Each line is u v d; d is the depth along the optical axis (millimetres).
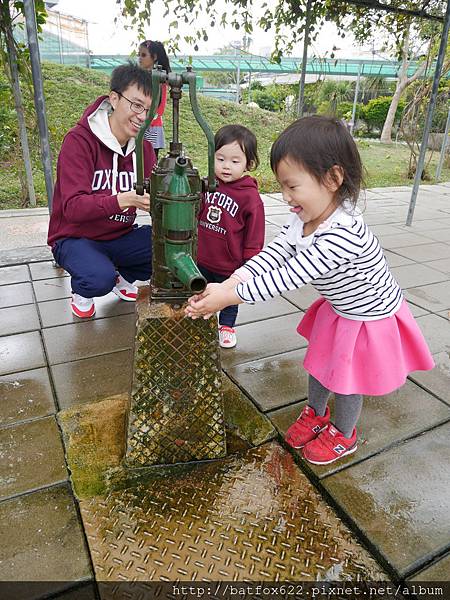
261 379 1978
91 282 2227
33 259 3172
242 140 2053
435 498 1411
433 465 1538
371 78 17625
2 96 4562
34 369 1997
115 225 2322
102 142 2105
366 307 1380
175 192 1189
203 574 1181
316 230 1296
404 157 10164
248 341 2297
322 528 1319
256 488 1444
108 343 2207
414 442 1642
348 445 1547
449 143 8984
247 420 1720
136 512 1340
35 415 1716
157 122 3928
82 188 2055
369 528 1304
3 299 2639
